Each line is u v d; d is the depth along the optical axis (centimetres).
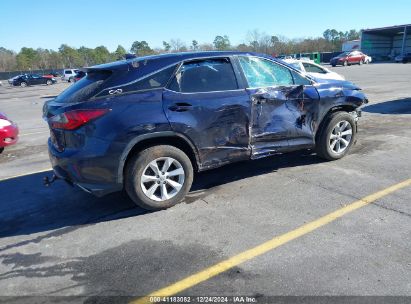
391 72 2759
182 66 428
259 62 486
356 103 566
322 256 322
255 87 470
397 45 7012
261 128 479
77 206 463
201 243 356
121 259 337
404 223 370
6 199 502
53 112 404
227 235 367
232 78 457
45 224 420
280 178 511
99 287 299
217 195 467
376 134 736
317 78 543
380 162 555
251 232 370
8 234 401
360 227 366
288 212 408
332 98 537
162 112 406
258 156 488
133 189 409
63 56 9994
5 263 342
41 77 4356
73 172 397
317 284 286
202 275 307
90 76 427
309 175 516
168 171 428
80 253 351
